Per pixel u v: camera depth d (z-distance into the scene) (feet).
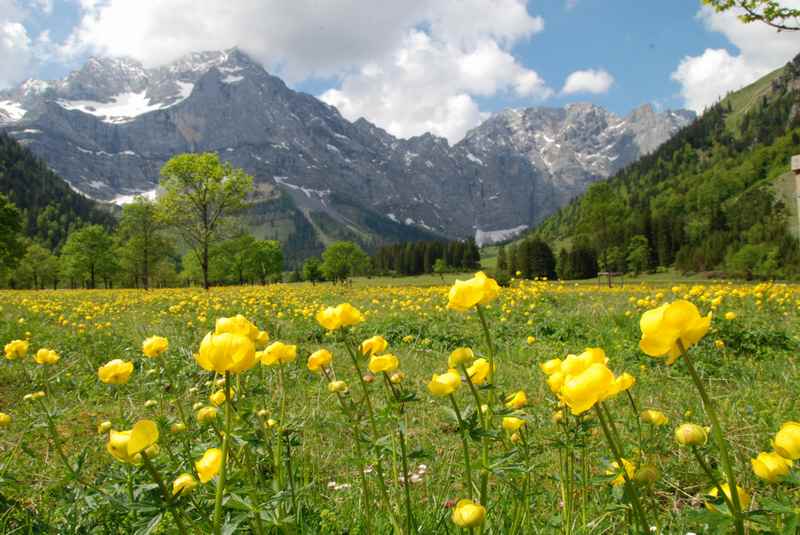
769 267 174.29
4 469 8.59
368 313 35.27
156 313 40.70
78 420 13.41
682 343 3.55
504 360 21.17
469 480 5.13
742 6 29.14
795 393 13.67
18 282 264.52
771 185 363.56
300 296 58.44
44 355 10.83
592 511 7.45
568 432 6.49
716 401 13.50
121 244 220.43
